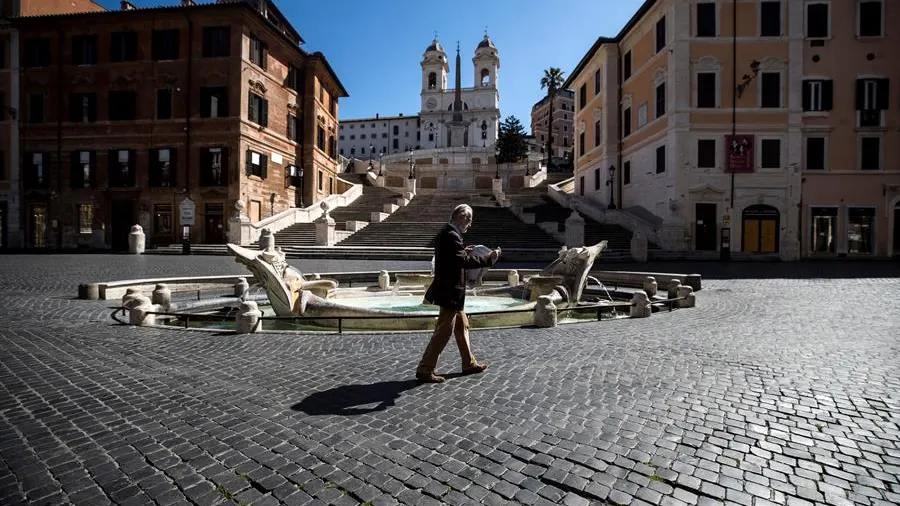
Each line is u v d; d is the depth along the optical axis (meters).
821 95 29.11
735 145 28.77
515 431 3.64
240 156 33.12
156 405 4.22
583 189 43.91
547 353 6.05
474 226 31.81
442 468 3.09
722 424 3.76
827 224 29.31
